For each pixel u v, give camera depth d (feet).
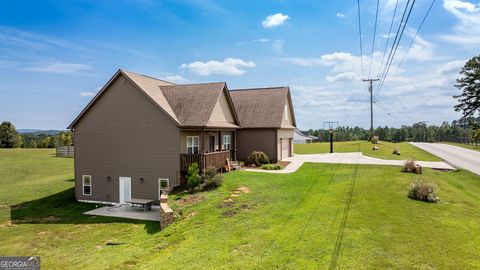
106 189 67.36
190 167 58.18
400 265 24.34
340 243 28.84
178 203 49.62
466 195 48.32
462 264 24.26
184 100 70.13
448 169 73.05
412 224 33.35
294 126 115.03
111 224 50.26
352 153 115.96
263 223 36.70
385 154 108.37
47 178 95.76
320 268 24.52
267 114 93.61
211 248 30.83
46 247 40.88
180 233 38.06
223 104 78.33
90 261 33.96
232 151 85.56
